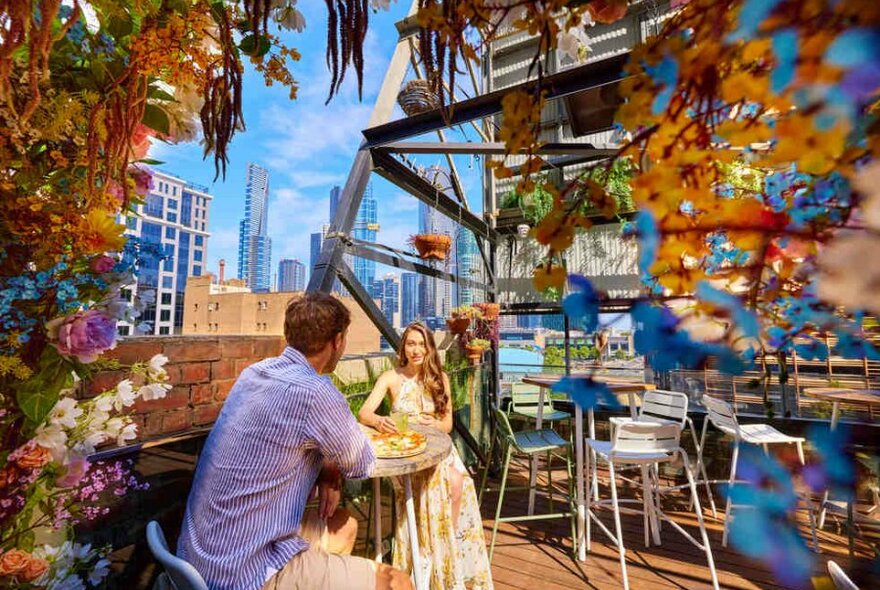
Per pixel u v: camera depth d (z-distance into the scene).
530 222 4.80
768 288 0.33
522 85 0.44
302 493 1.33
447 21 0.48
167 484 1.68
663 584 2.46
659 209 0.33
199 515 1.27
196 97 1.03
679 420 3.26
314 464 1.38
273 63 0.83
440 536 2.02
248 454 1.26
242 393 1.40
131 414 1.58
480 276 4.86
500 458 4.59
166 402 1.71
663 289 0.33
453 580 2.00
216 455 1.30
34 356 0.94
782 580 0.31
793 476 0.31
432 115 2.59
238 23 0.81
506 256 5.34
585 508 2.84
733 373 0.33
